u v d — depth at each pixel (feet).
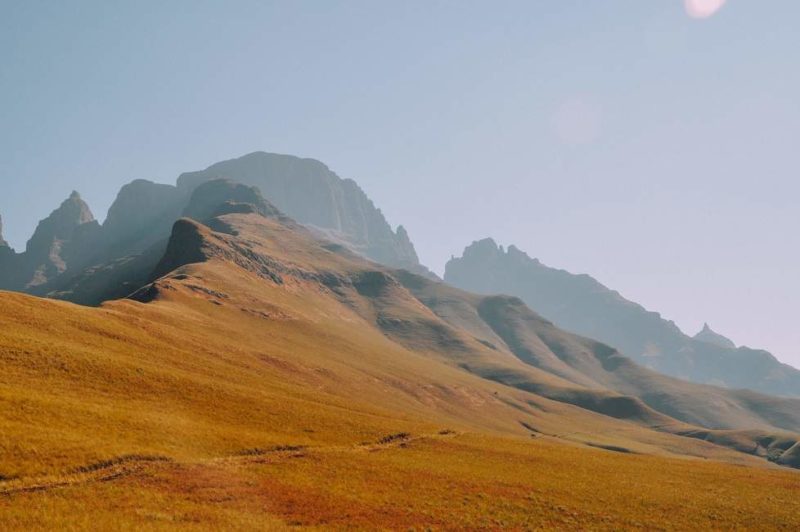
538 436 602.85
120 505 132.46
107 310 357.41
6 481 132.87
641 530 159.63
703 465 284.00
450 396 643.04
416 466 207.00
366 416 293.43
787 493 217.97
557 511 170.09
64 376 214.90
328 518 144.05
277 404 263.70
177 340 361.30
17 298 297.94
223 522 131.64
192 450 179.93
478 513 160.76
